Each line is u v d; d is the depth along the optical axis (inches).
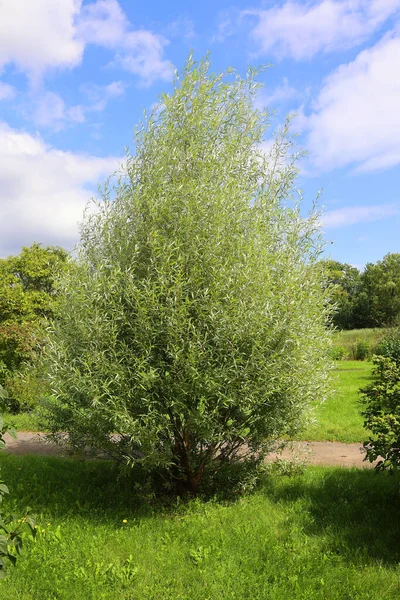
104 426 236.4
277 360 232.5
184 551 194.4
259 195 269.1
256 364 225.1
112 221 257.6
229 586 167.5
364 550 191.6
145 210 245.1
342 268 3265.3
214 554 189.8
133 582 170.2
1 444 148.9
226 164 259.3
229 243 240.2
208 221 239.5
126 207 258.4
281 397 246.4
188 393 224.2
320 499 249.6
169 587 169.3
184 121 263.7
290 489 266.7
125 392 223.5
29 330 512.4
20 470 308.0
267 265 245.1
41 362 280.8
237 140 269.3
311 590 163.3
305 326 253.3
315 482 278.8
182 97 263.3
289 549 192.4
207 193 244.4
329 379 277.3
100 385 221.6
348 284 3139.8
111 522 226.7
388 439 202.1
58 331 248.8
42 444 400.5
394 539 204.1
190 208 238.1
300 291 247.8
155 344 228.1
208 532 210.2
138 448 255.8
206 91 266.4
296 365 245.8
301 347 247.1
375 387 234.2
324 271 275.6
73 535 207.8
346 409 517.3
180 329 218.2
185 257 233.6
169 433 234.4
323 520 223.1
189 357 217.8
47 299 671.8
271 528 213.5
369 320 2733.8
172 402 222.8
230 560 183.3
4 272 721.6
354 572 175.8
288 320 237.6
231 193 250.1
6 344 503.8
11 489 269.6
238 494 267.6
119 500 259.8
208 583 169.6
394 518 224.4
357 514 229.5
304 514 228.7
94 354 221.5
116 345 232.5
